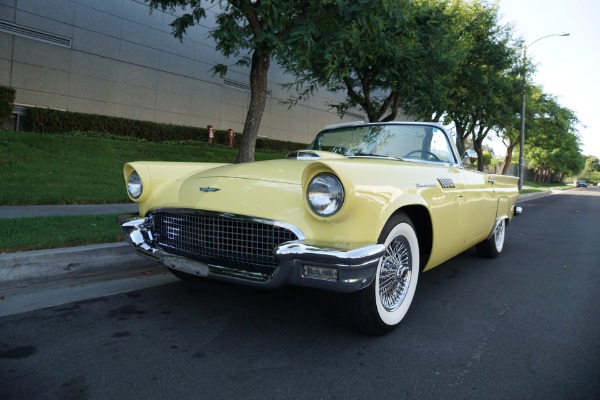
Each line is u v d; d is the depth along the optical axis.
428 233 3.19
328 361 2.48
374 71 12.05
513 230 8.90
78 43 15.05
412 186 2.85
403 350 2.67
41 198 7.18
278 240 2.53
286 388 2.17
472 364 2.50
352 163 2.54
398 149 3.97
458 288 4.17
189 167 3.61
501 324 3.19
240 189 2.77
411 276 3.04
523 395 2.17
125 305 3.33
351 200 2.29
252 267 2.65
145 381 2.20
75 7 14.88
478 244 5.42
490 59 16.34
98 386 2.13
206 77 19.31
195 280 3.96
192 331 2.86
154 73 17.36
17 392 2.05
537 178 67.19
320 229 2.39
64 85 14.80
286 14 8.24
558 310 3.56
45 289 3.62
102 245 4.30
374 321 2.72
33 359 2.40
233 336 2.80
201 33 18.92
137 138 15.75
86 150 11.68
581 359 2.60
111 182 9.35
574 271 5.04
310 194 2.38
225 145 18.94
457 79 16.14
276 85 22.48
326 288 2.27
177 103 18.25
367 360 2.51
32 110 13.48
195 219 2.89
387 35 9.75
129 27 16.44
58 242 4.19
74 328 2.85
